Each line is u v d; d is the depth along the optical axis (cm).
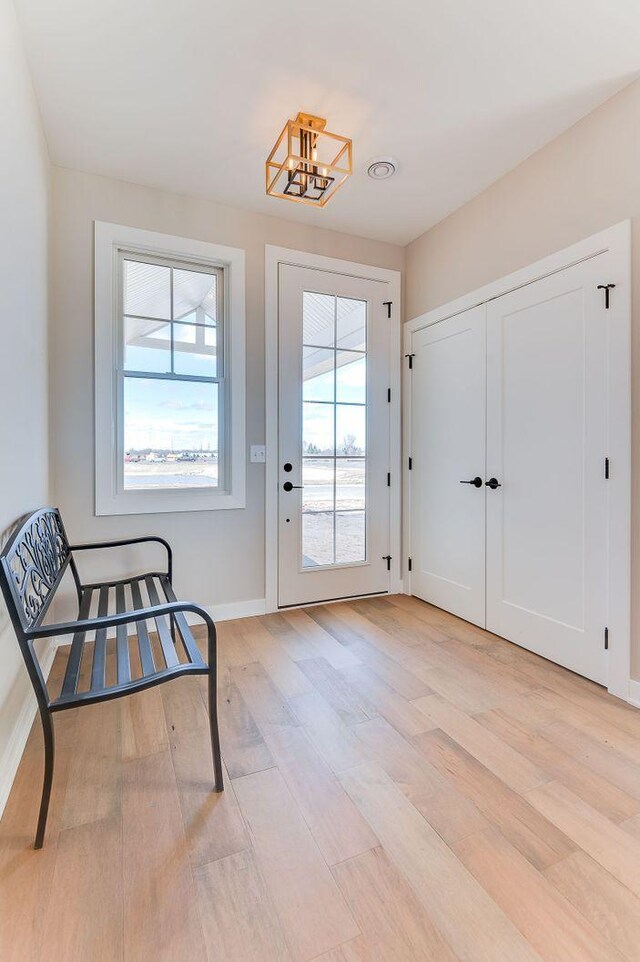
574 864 110
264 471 281
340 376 303
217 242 264
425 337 302
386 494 321
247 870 108
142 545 252
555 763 147
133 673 205
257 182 246
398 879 106
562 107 194
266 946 92
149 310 257
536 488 225
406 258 321
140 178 241
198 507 264
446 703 182
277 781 138
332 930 95
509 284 237
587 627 201
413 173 238
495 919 97
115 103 191
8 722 140
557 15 152
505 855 113
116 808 127
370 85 181
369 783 138
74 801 130
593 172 195
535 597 227
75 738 159
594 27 156
